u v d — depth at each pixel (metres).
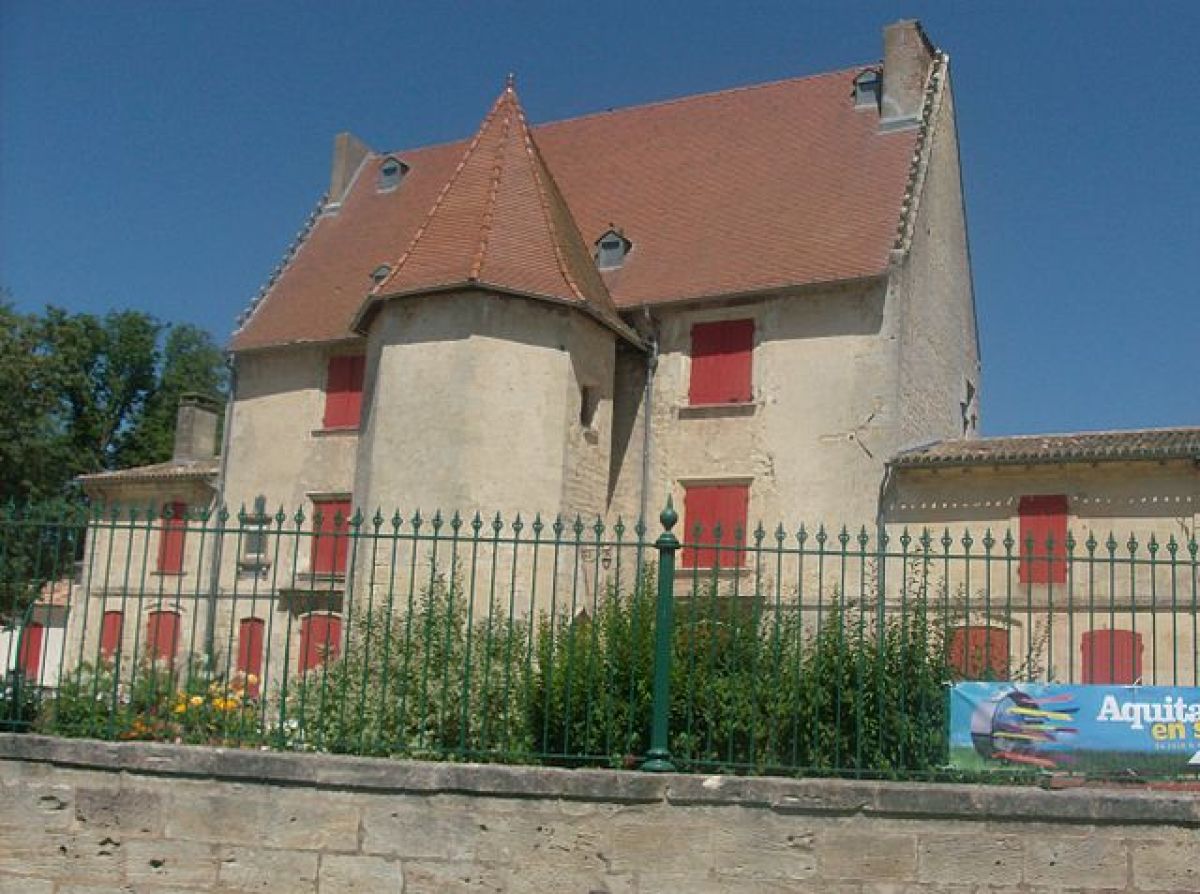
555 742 9.92
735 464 21.70
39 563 8.62
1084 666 18.19
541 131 29.12
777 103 26.31
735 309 22.30
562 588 19.80
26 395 37.06
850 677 9.75
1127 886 7.17
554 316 20.61
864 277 20.97
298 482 24.72
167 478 27.59
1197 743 7.90
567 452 20.39
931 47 25.30
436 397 20.09
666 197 25.34
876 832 7.22
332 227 28.72
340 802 7.40
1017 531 19.20
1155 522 18.39
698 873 7.18
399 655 10.32
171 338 52.28
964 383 25.77
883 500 20.34
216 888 7.41
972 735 7.98
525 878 7.22
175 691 9.40
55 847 7.59
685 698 10.00
